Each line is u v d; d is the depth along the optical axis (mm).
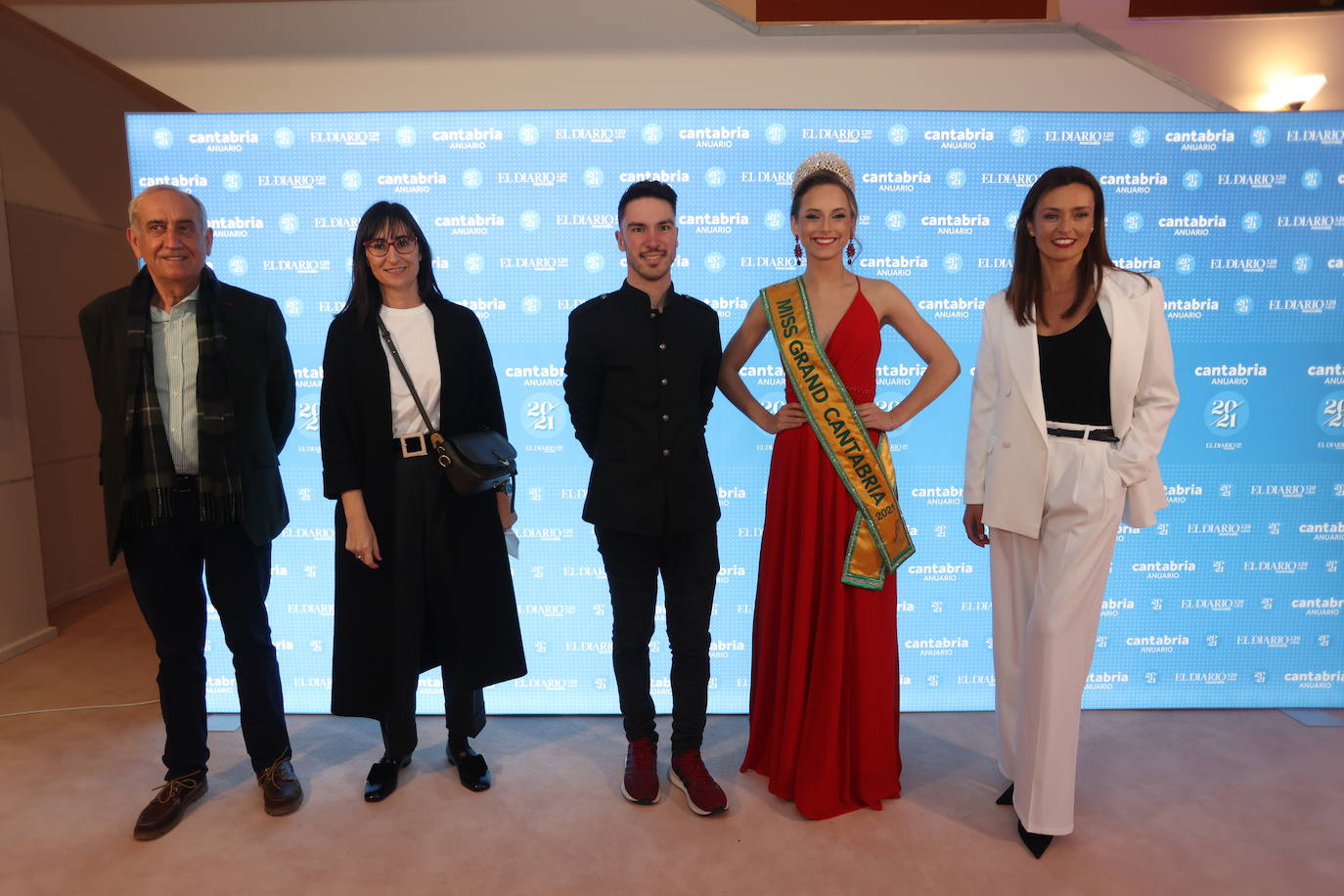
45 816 1986
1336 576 2467
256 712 1979
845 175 1922
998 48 2400
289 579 2490
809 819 1944
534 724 2488
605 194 2361
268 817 1966
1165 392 1717
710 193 2355
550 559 2496
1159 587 2486
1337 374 2389
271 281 2385
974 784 2113
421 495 1920
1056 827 1780
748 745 2162
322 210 2363
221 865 1783
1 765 2246
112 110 4078
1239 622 2496
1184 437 2414
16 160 3541
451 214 2371
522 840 1864
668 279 1921
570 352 1910
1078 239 1699
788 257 2379
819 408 1932
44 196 3688
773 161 2344
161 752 2320
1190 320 2373
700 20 2408
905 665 2523
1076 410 1771
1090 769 2174
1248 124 2305
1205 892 1677
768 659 2092
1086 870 1752
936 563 2482
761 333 2078
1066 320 1787
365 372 1871
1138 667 2523
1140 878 1722
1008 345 1844
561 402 2438
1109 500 1722
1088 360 1747
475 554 1984
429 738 2389
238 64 2420
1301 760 2221
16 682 2857
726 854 1809
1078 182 1681
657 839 1866
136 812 2004
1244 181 2326
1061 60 2400
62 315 3791
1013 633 1961
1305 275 2359
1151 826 1915
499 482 1920
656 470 1861
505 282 2395
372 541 1892
